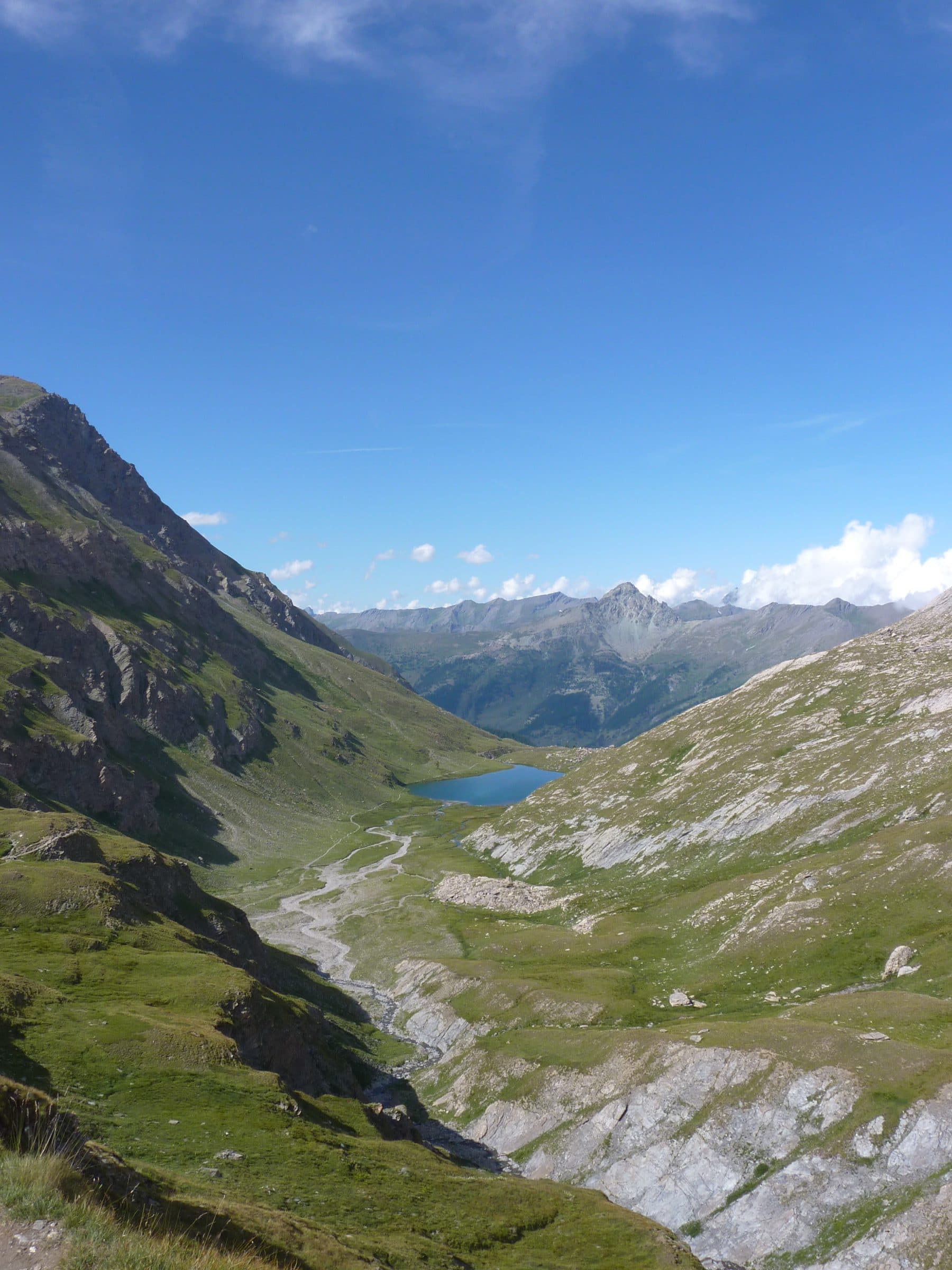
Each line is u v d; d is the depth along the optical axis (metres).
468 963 131.12
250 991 78.81
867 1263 56.06
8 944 77.12
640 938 126.75
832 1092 68.38
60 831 104.12
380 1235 44.09
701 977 106.25
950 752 135.75
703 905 128.50
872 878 109.00
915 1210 57.50
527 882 191.12
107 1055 58.12
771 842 143.38
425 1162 60.72
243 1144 51.34
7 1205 20.69
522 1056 94.44
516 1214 54.81
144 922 91.00
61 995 66.69
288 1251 31.75
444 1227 49.22
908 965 90.50
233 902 191.25
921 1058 68.38
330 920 177.38
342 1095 86.00
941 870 103.44
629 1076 81.12
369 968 146.50
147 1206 27.41
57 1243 19.55
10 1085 28.28
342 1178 51.31
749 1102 71.19
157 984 75.44
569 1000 106.12
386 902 183.00
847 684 198.38
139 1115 51.47
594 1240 52.75
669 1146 72.19
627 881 163.12
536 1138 81.62
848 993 88.75
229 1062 62.78
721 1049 77.31
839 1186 61.94
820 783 151.00
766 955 104.56
